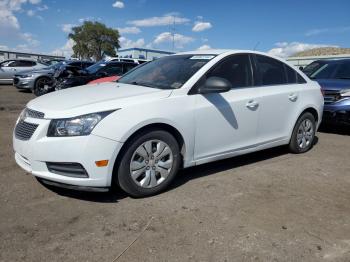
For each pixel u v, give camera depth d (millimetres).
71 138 3592
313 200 4133
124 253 2980
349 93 7438
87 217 3551
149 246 3088
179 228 3391
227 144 4746
